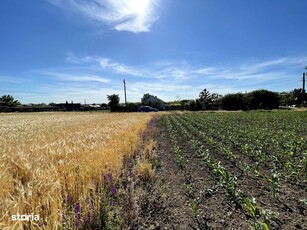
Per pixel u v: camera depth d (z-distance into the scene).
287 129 17.14
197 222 4.05
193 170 7.36
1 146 8.20
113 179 5.58
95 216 3.83
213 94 77.81
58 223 3.20
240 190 5.34
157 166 7.84
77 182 4.68
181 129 18.23
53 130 15.95
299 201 4.79
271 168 7.44
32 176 4.66
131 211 4.19
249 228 3.80
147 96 93.88
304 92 60.03
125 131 13.69
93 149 7.35
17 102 91.38
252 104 60.03
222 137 13.48
